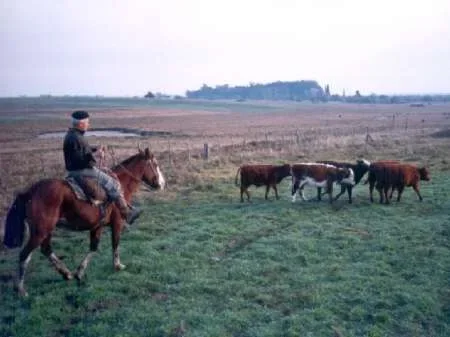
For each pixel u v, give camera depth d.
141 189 17.73
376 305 8.32
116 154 28.91
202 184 18.55
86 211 8.88
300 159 25.88
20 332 7.38
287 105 160.50
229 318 7.76
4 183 17.92
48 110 99.81
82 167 9.01
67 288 8.80
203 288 8.89
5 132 50.31
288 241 11.68
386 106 156.12
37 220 8.26
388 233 12.48
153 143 38.00
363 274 9.69
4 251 10.98
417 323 7.86
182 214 14.47
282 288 8.94
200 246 11.30
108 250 11.04
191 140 41.25
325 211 15.04
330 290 8.86
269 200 16.77
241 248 11.36
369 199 16.95
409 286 9.04
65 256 10.66
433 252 10.88
